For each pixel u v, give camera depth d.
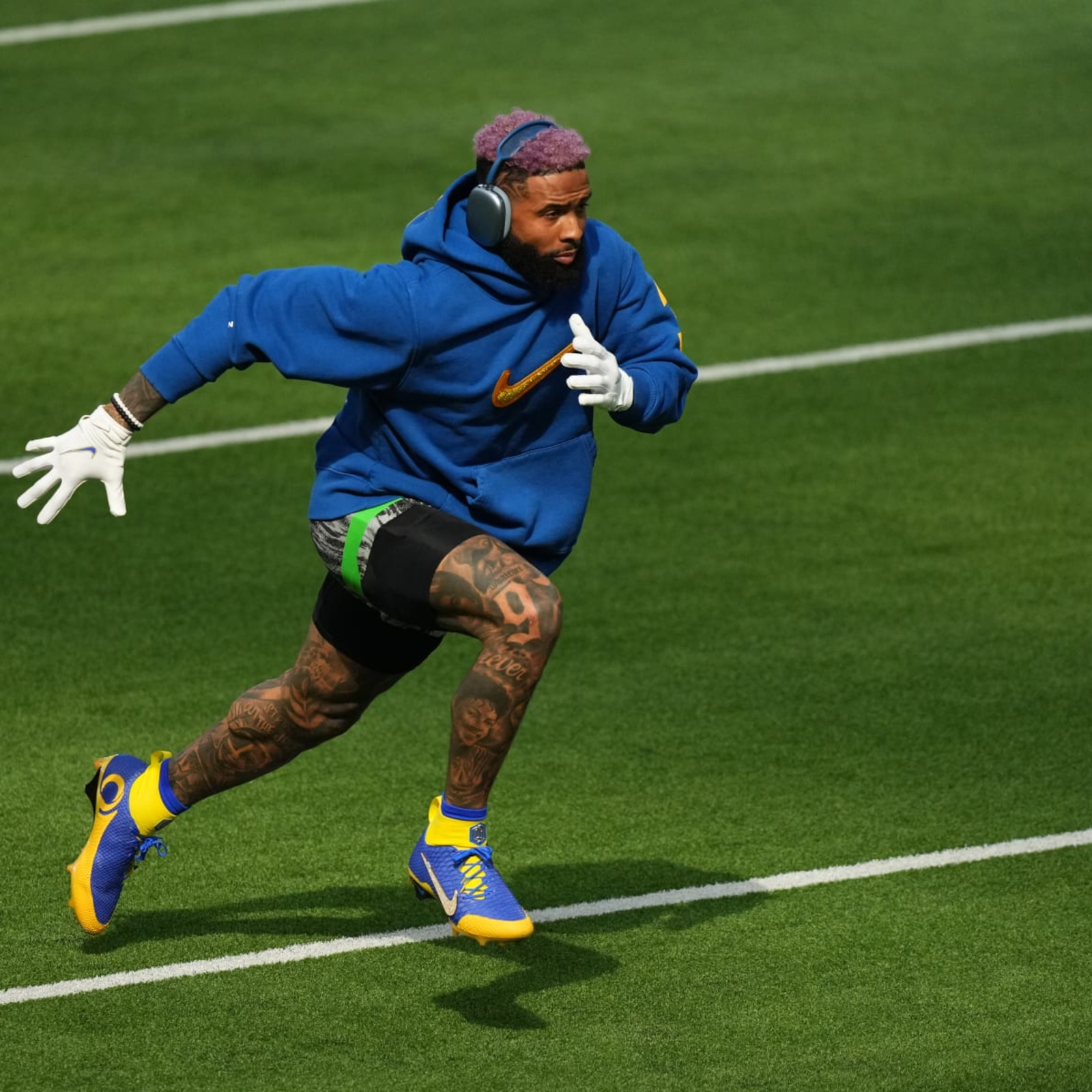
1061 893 20.72
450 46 52.62
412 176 44.75
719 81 50.59
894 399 35.62
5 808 22.23
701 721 24.70
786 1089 17.20
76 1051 17.64
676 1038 18.02
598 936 19.88
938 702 25.23
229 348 16.64
